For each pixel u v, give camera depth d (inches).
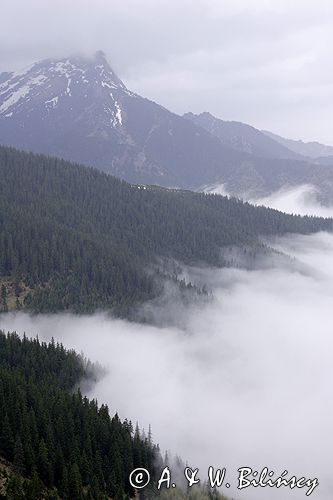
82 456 3764.8
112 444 4087.1
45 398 4284.0
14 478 3196.4
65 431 3986.2
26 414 3828.7
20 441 3521.2
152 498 4035.4
